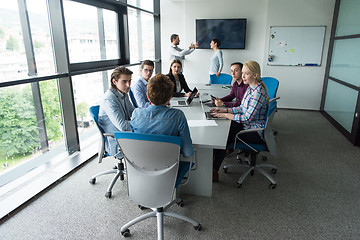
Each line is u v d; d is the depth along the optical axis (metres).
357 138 3.51
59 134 2.99
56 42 2.67
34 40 2.46
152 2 5.72
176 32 6.00
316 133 4.09
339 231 1.88
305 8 5.13
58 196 2.32
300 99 5.64
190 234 1.85
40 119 2.68
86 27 3.33
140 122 1.62
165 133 1.58
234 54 5.88
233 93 3.23
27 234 1.84
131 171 1.61
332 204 2.22
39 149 2.74
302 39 5.30
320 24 5.14
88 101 3.51
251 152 2.50
